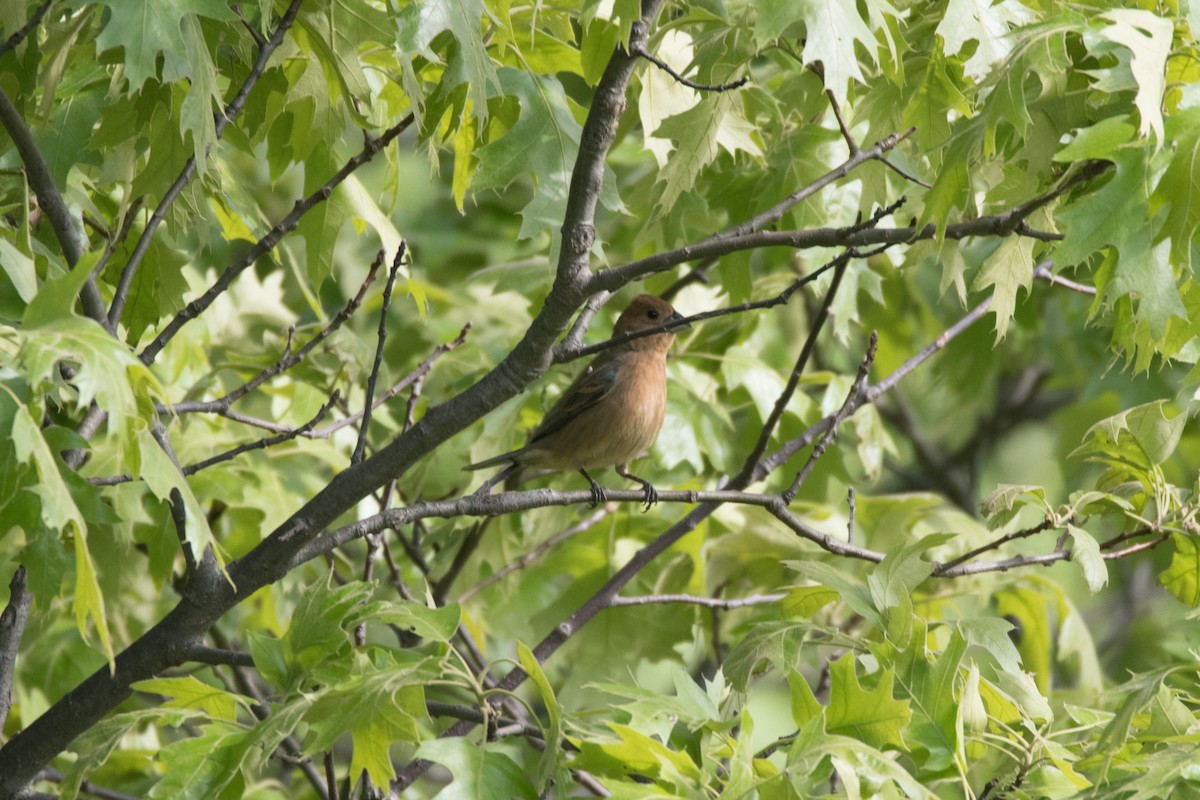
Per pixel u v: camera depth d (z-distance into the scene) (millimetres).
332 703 6957
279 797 13062
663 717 7145
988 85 8477
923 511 14945
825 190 12492
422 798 14969
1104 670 19922
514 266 15945
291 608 13734
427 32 8102
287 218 9109
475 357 15859
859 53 11055
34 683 13227
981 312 11672
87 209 10062
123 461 6090
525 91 9500
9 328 7891
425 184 22125
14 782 8258
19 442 5586
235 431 13883
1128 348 9312
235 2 8883
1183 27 8359
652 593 14797
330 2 9234
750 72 13172
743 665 8203
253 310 17203
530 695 16297
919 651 7746
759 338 17469
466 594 13680
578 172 8117
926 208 8523
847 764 6215
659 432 14180
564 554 15250
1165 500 9523
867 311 21625
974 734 7730
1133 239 7609
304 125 10141
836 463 15242
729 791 6262
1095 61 8922
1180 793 6770
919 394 24578
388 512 8719
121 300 8375
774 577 14711
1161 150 7582
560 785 6703
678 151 10406
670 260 8086
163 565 12297
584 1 8266
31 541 6805
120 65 9242
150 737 13992
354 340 12859
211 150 8352
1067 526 9070
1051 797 7617
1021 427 26391
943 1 9250
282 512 13492
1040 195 8883
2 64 8680
